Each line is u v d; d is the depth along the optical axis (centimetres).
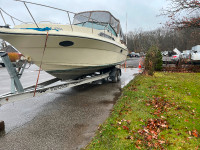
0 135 297
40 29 375
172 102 439
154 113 365
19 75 388
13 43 365
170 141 259
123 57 894
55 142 271
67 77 572
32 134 300
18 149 254
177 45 3488
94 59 538
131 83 712
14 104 474
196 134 277
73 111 415
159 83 682
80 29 497
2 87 701
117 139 262
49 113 404
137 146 244
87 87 697
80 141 273
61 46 418
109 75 782
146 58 969
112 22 728
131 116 350
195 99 467
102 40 511
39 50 405
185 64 1183
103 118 367
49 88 415
